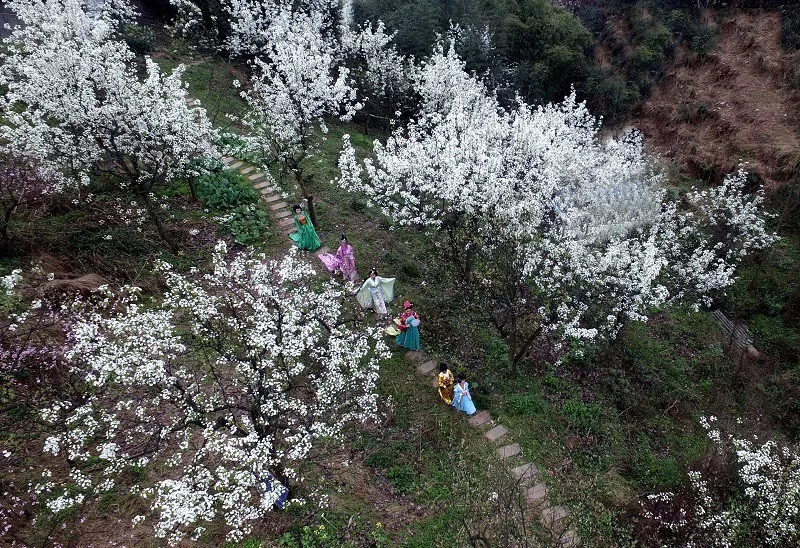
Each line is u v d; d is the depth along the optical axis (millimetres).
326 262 14320
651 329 16406
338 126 24547
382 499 9633
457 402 11508
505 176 15242
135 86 12484
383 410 11414
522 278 12211
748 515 9297
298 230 15047
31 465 8570
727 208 17547
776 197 20969
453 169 12961
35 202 12719
